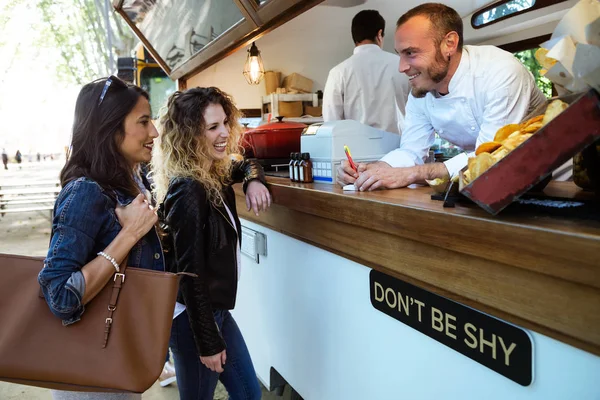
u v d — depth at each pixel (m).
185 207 1.62
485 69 1.76
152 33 4.16
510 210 1.12
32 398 3.04
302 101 4.28
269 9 2.47
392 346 1.59
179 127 1.70
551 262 0.92
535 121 1.22
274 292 2.41
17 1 16.31
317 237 1.88
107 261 1.28
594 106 0.92
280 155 2.64
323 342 2.02
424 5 1.72
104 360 1.27
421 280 1.36
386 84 3.14
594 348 0.92
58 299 1.21
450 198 1.24
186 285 1.61
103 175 1.37
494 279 1.11
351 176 1.80
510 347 1.14
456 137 2.04
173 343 1.78
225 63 4.39
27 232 9.13
